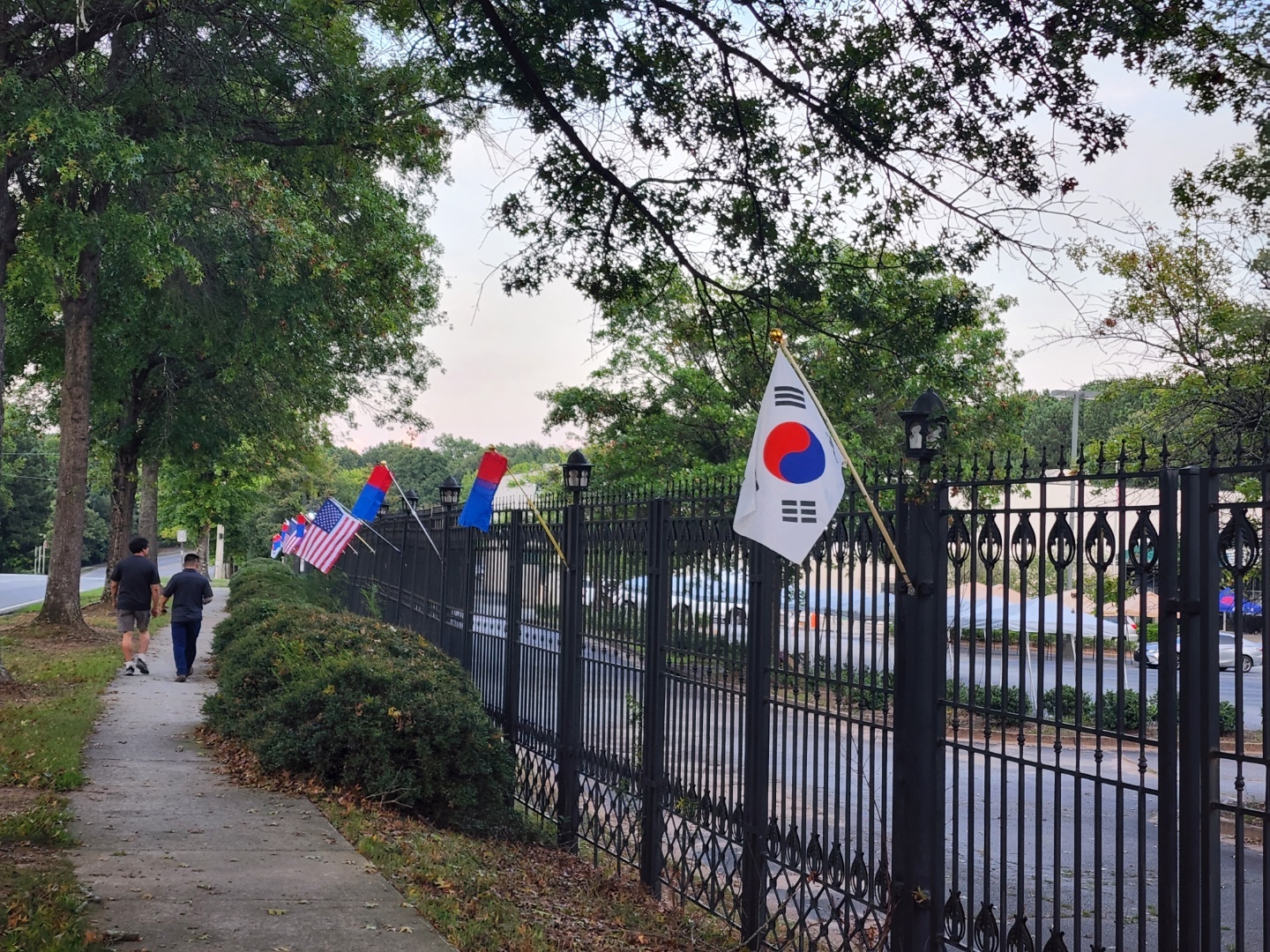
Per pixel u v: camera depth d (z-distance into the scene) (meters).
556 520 9.77
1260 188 11.48
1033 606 8.06
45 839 6.76
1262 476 3.79
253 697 10.72
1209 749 3.93
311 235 17.28
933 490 5.27
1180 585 4.04
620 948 6.25
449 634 13.59
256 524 65.50
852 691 5.71
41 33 14.29
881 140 8.37
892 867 5.35
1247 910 7.59
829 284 9.49
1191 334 13.32
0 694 13.05
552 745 9.64
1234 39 7.87
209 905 5.75
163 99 15.38
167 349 24.72
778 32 8.43
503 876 7.41
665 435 25.14
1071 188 7.90
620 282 10.04
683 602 7.52
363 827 7.76
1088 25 7.27
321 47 15.09
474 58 9.18
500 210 9.88
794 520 5.46
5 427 31.00
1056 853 4.42
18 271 17.45
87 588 56.31
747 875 6.54
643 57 8.98
